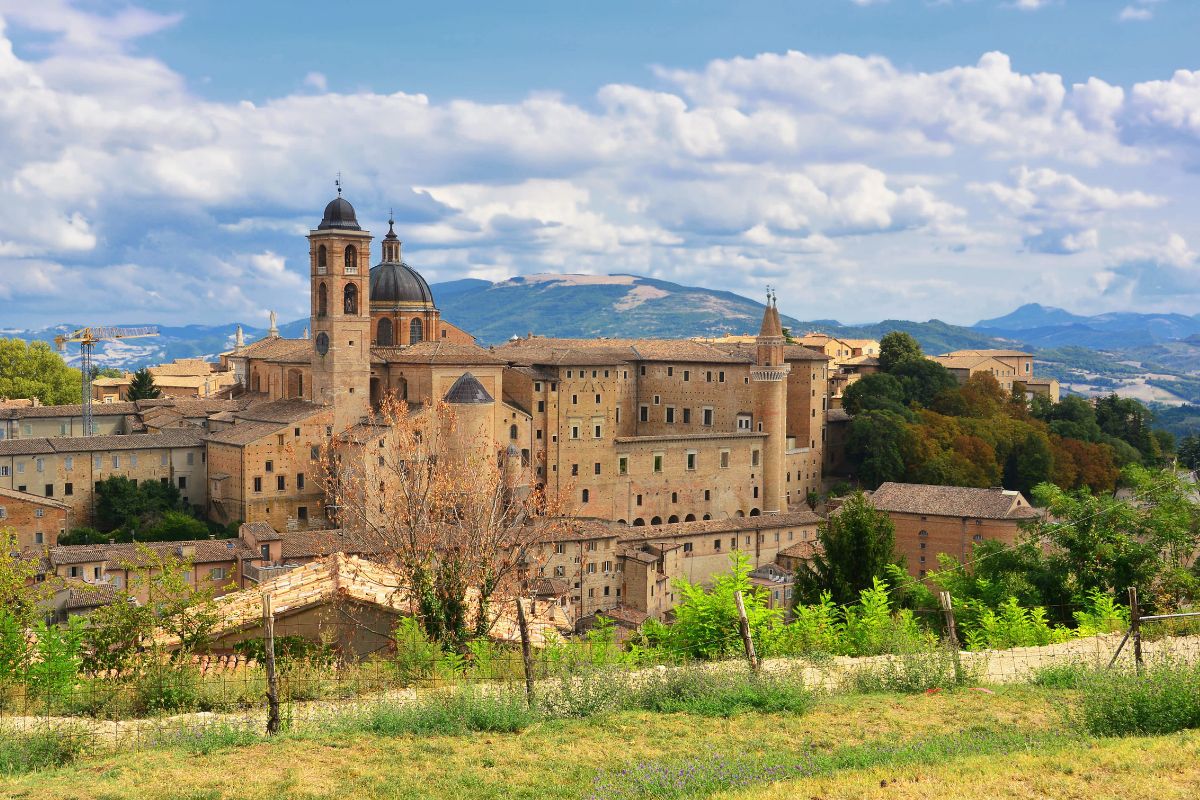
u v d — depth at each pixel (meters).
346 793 26.75
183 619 42.19
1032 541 68.69
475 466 88.38
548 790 26.73
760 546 144.88
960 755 27.64
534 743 30.44
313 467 130.62
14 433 154.88
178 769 28.41
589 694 34.59
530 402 148.62
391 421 78.38
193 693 36.75
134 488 133.25
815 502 175.75
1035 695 34.94
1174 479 68.06
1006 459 190.50
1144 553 64.38
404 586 49.34
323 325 137.12
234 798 26.41
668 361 174.00
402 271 161.12
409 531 53.19
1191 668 33.41
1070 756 26.27
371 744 30.38
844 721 32.25
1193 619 47.91
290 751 29.73
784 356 175.50
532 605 57.41
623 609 123.62
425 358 140.00
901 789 24.52
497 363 143.50
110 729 33.66
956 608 62.34
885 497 137.88
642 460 157.75
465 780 27.42
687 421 172.50
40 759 29.81
